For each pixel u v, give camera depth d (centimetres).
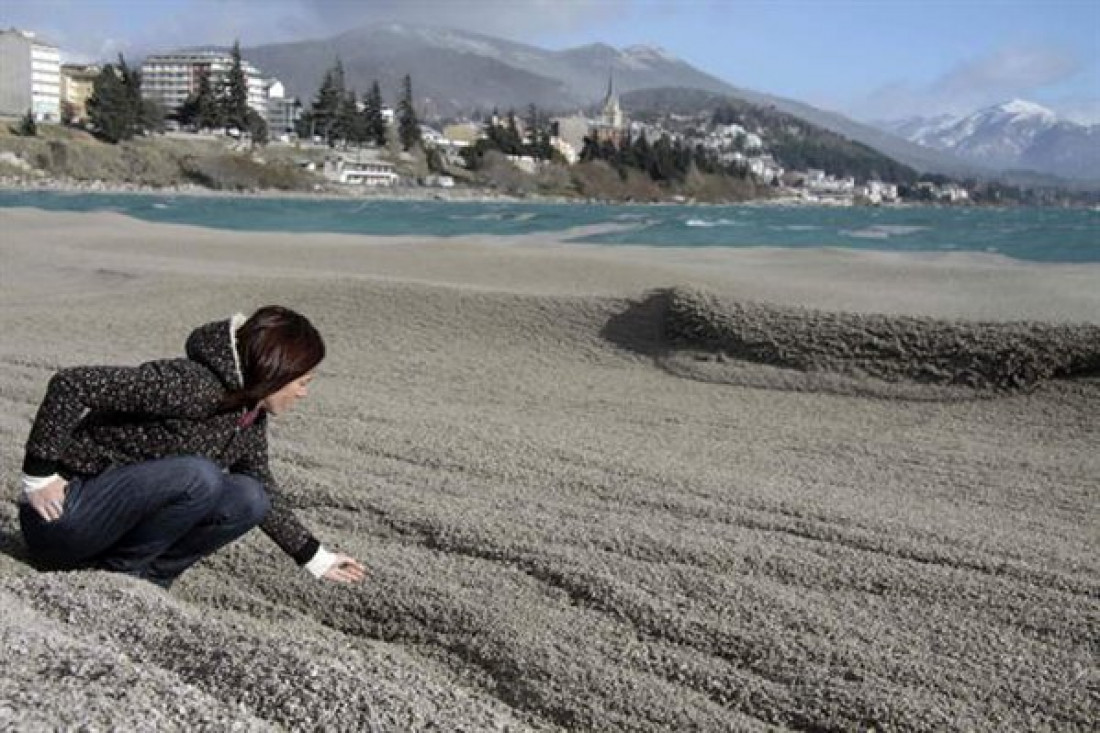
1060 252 2816
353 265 1678
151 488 391
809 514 570
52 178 11400
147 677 298
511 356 1055
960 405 870
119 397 374
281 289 1287
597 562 482
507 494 593
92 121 12938
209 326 390
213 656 332
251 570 477
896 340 946
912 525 554
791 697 367
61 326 1170
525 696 369
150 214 5400
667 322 1076
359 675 328
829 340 971
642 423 826
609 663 390
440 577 469
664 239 3234
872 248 2955
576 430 780
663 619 424
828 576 477
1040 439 779
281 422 752
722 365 988
